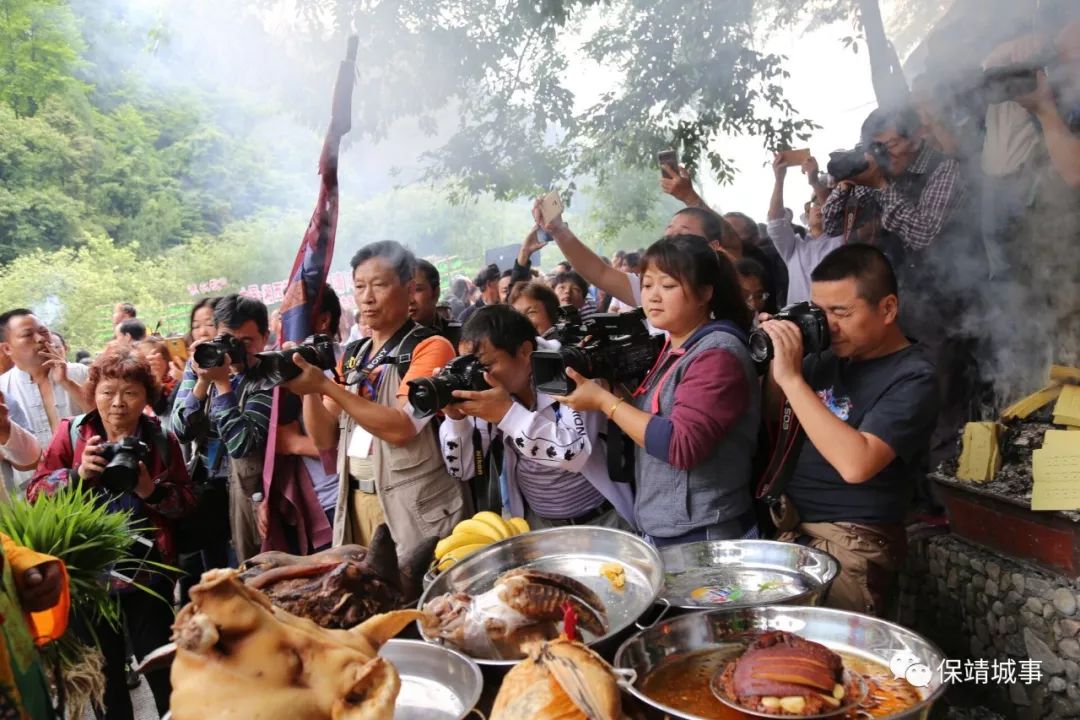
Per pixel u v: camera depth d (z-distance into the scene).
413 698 1.53
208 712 1.13
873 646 1.56
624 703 1.44
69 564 2.02
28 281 10.28
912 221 3.46
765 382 2.51
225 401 3.20
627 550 1.97
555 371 2.31
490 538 2.22
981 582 2.81
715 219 3.36
